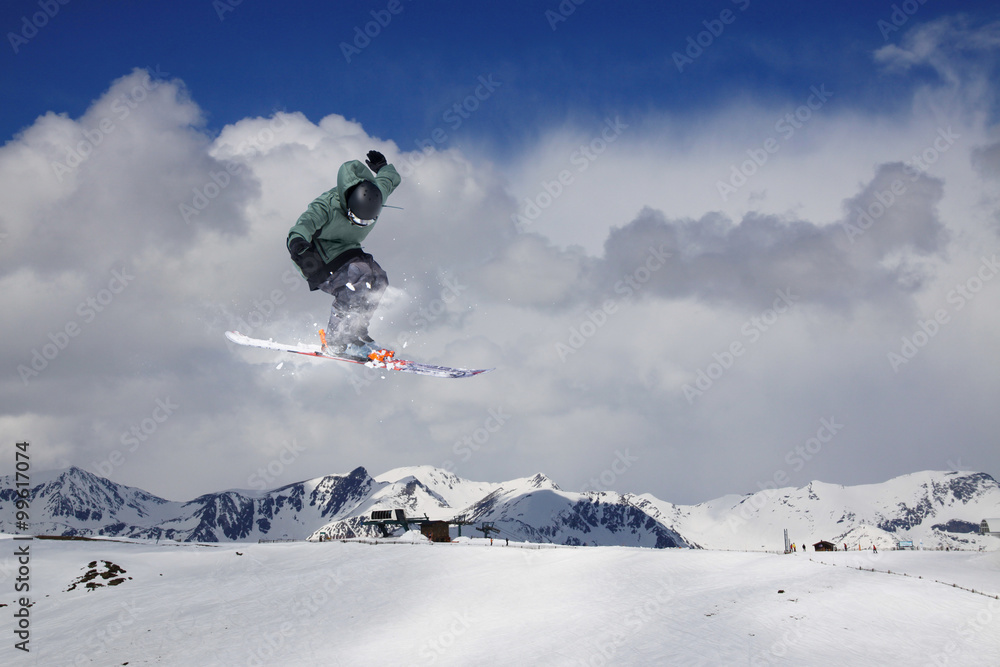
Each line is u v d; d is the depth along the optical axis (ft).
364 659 107.86
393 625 124.36
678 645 99.09
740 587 129.39
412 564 166.40
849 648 94.17
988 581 133.28
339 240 49.26
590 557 163.32
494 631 115.96
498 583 146.00
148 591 154.40
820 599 115.75
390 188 49.83
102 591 155.43
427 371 54.03
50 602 149.38
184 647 117.29
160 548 202.39
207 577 166.61
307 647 114.73
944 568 150.00
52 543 206.69
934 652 91.76
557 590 137.59
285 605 138.82
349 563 171.12
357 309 50.42
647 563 155.12
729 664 90.74
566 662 97.30
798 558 160.66
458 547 189.47
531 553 173.37
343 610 134.21
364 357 53.11
